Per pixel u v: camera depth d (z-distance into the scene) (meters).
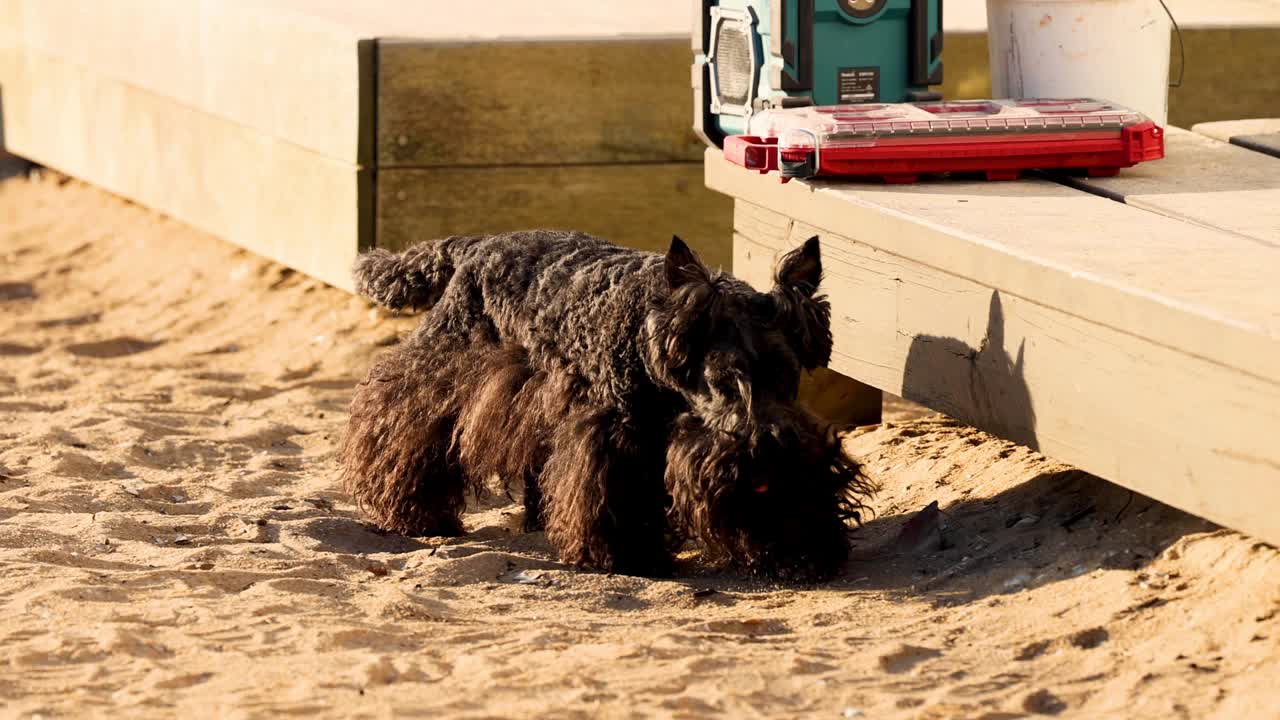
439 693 4.83
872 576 6.20
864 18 7.57
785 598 5.97
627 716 4.62
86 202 17.48
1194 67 11.45
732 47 7.90
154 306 13.67
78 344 12.50
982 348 5.99
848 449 8.27
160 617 5.63
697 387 5.89
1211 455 4.89
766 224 7.59
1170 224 6.12
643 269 6.25
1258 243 5.77
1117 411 5.29
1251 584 5.20
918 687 4.85
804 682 4.90
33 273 15.09
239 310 13.19
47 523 7.11
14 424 9.70
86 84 15.74
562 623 5.63
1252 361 4.64
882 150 6.88
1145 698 4.64
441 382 6.85
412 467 6.97
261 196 12.63
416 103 11.09
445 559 6.53
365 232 11.22
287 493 8.03
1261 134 8.17
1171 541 5.72
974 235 5.93
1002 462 7.23
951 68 11.38
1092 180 7.06
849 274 6.88
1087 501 6.33
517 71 11.15
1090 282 5.28
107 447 8.99
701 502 5.77
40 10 16.64
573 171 11.37
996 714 4.60
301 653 5.23
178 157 14.03
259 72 12.41
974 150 6.94
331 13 12.36
